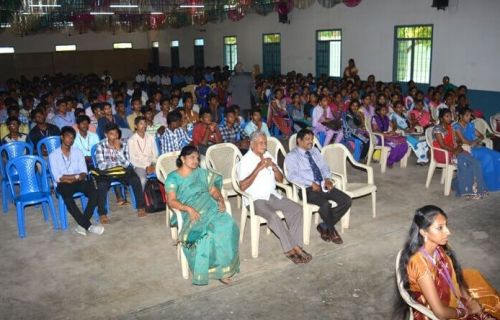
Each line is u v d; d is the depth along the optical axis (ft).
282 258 14.20
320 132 25.55
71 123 25.46
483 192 19.17
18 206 16.15
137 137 18.53
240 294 12.22
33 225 17.37
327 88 33.50
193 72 57.88
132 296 12.23
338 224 16.74
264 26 57.00
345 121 25.09
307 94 31.30
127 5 53.31
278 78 42.52
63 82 45.75
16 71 77.30
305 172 15.25
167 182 13.09
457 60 35.29
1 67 76.13
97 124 23.11
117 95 30.83
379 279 12.81
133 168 18.26
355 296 11.99
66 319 11.27
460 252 14.33
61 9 53.57
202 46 71.92
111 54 84.38
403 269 8.59
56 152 17.02
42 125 22.17
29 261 14.38
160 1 53.47
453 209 17.99
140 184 17.76
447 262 8.65
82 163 17.52
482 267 13.37
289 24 52.60
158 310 11.55
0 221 17.88
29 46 79.66
